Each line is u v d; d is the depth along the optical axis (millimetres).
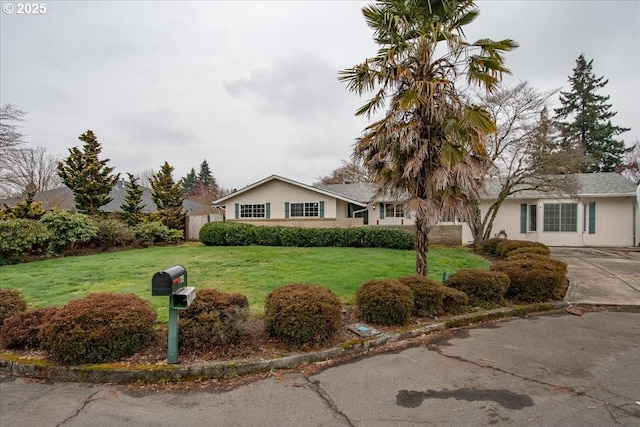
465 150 5613
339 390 2887
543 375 3107
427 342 4023
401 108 5402
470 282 5422
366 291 4520
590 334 4281
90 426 2395
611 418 2406
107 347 3238
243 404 2686
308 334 3582
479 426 2332
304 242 13281
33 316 3645
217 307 3633
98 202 15750
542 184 13016
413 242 12477
